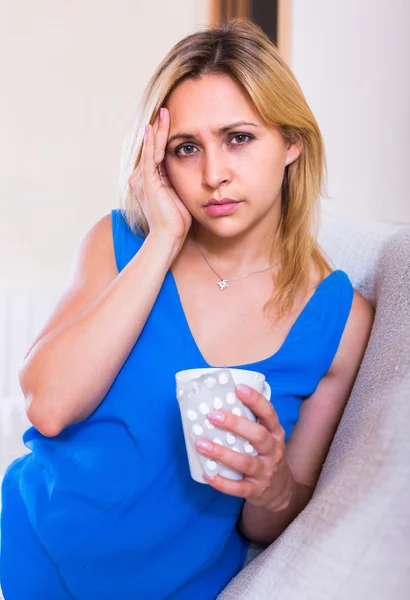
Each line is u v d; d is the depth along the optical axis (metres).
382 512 0.57
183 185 0.91
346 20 2.28
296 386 0.99
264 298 1.02
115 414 0.95
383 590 0.55
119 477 0.92
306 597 0.59
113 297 0.92
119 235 1.06
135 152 1.02
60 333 0.93
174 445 0.93
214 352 0.99
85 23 2.77
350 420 0.85
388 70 2.21
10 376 2.62
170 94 0.91
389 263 1.06
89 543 0.91
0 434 2.52
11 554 0.96
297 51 2.42
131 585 0.93
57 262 2.84
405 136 2.19
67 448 0.97
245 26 0.93
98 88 2.81
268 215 1.00
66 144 2.81
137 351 0.96
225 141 0.89
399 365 0.73
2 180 2.76
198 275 1.03
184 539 0.94
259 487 0.76
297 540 0.66
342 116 2.32
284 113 0.90
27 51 2.73
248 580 0.79
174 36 2.82
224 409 0.72
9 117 2.74
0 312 2.64
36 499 0.95
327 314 1.02
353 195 2.32
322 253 1.16
